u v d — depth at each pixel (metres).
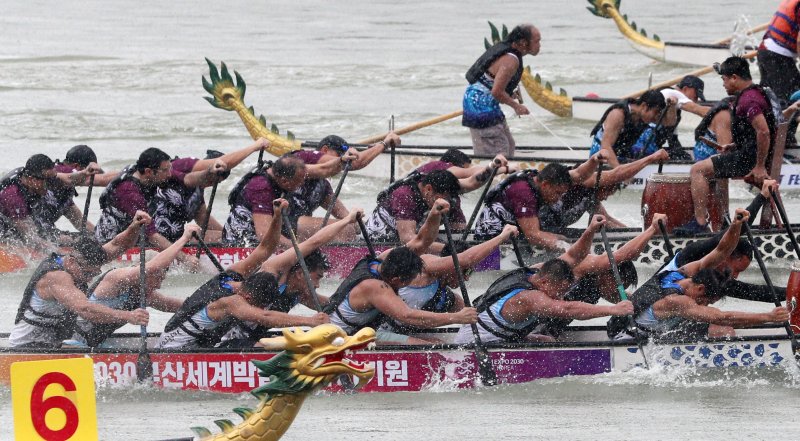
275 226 28.95
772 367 28.55
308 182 38.78
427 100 70.50
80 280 28.03
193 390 27.75
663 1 123.94
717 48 77.25
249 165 53.91
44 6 133.88
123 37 103.56
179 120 65.06
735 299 35.09
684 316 28.17
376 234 37.25
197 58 89.12
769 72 51.47
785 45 50.94
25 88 75.69
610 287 31.00
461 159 39.88
